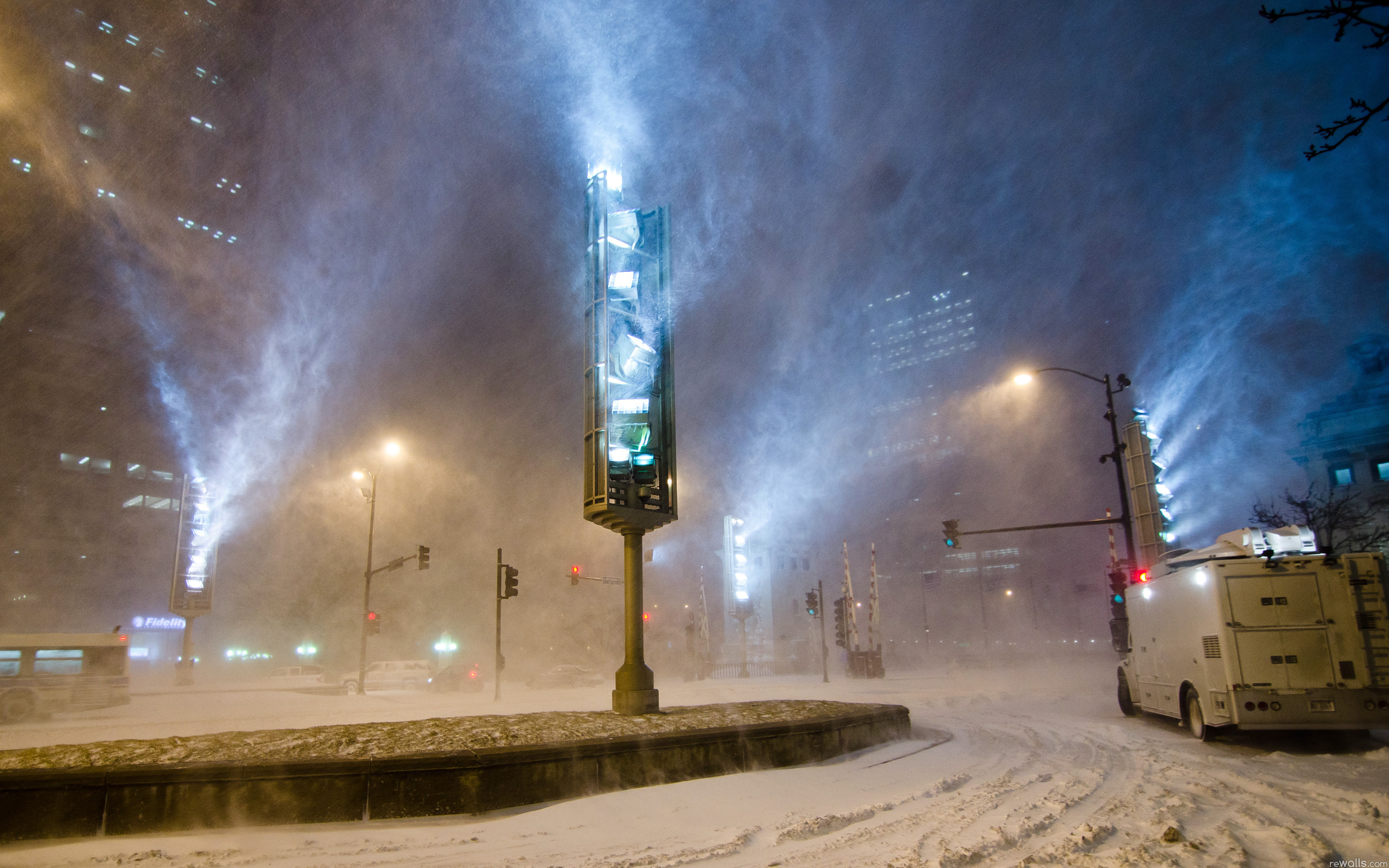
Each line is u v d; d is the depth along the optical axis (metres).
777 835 6.46
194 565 43.03
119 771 6.66
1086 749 12.08
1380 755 11.11
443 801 7.33
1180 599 13.62
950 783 8.95
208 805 6.79
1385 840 5.78
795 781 9.11
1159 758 11.05
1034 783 8.98
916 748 12.02
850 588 44.06
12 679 21.92
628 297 12.63
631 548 11.88
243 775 6.93
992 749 12.12
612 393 12.12
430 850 6.19
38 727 18.75
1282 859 5.38
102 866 5.72
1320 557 11.89
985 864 5.50
